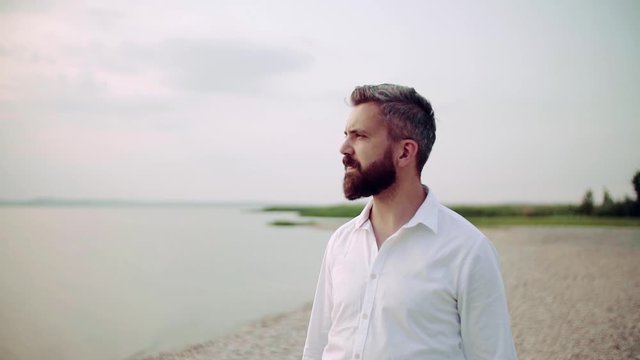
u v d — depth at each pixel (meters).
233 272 16.20
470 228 1.71
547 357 6.14
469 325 1.67
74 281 14.95
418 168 1.83
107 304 12.07
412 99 1.81
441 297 1.67
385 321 1.70
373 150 1.77
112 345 8.70
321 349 2.03
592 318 7.89
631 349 6.37
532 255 15.53
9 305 12.06
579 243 19.08
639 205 30.22
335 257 1.92
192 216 40.53
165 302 12.16
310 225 33.25
